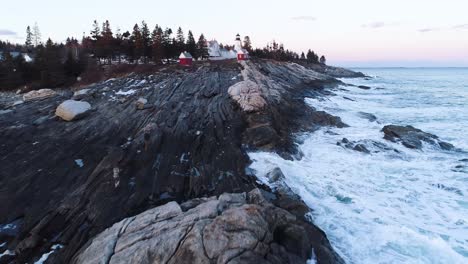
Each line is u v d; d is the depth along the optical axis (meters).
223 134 20.41
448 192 15.05
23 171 16.00
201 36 62.06
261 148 19.27
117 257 8.52
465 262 10.08
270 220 9.52
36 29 80.56
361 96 48.12
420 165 18.33
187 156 17.47
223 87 30.92
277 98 28.78
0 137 20.19
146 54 50.25
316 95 41.22
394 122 29.23
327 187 15.45
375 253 10.67
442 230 11.98
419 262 10.15
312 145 21.69
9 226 12.22
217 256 7.81
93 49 51.66
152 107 25.00
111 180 14.70
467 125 27.56
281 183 14.88
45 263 10.31
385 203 14.04
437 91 56.31
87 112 23.86
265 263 7.86
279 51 89.75
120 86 31.89
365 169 17.75
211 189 14.47
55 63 38.97
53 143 19.30
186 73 37.91
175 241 8.46
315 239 10.57
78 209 12.80
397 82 84.00
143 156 17.11
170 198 13.83
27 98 29.38
